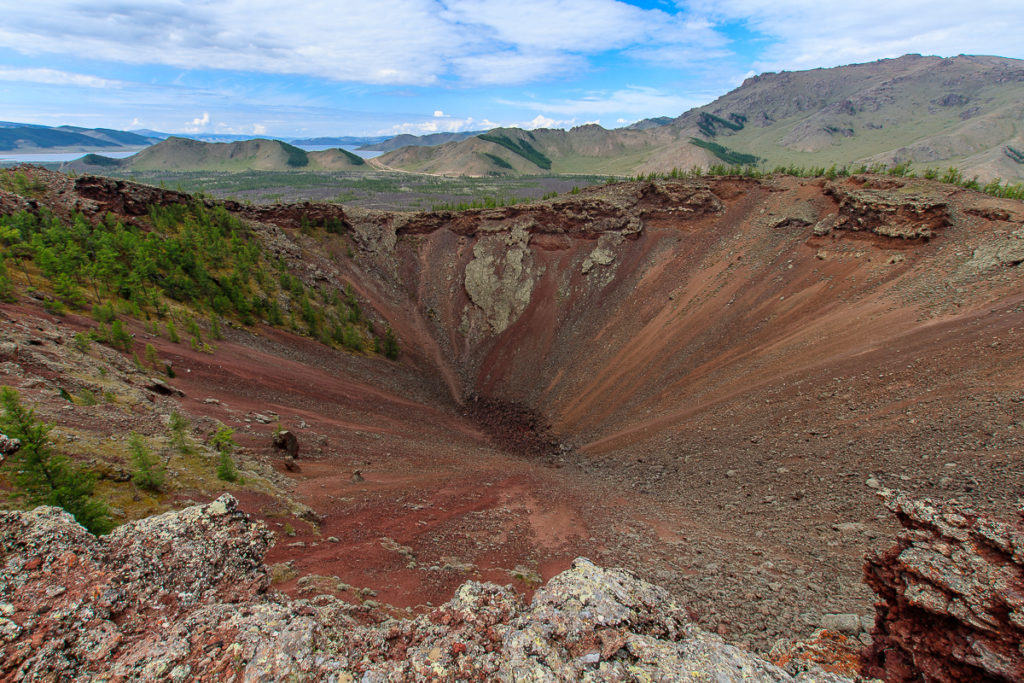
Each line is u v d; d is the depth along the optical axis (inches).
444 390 3690.9
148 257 3051.2
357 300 4311.0
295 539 1087.6
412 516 1405.0
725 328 3080.7
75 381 1530.5
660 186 4392.2
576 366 3528.5
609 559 1202.6
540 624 491.8
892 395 1792.6
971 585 519.2
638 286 3961.6
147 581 488.1
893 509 641.0
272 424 1918.1
